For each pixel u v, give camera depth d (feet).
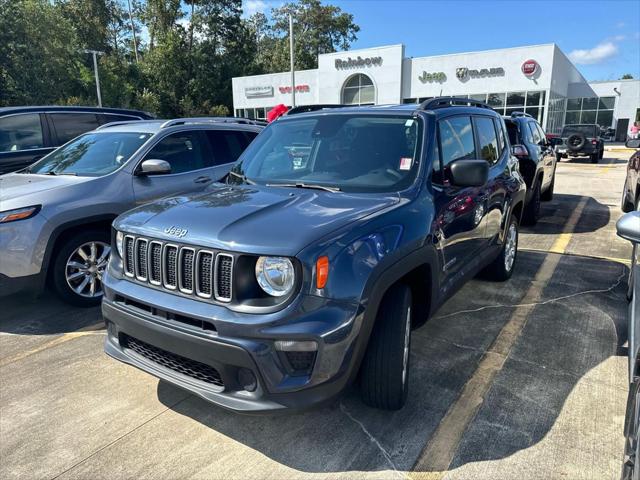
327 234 7.81
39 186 14.84
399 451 8.49
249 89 131.54
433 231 9.98
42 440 8.91
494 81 93.71
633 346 8.13
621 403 9.80
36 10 120.26
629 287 14.08
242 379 7.72
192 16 172.14
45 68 124.26
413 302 10.57
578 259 20.03
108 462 8.32
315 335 7.28
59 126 24.58
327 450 8.55
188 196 10.50
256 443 8.78
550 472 7.91
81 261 15.14
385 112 11.93
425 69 100.78
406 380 9.41
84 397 10.31
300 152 11.85
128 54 209.15
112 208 15.25
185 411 9.80
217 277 7.72
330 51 219.61
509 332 13.16
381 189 10.18
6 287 13.34
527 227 26.45
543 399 9.99
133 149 16.80
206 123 18.99
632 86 118.01
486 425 9.16
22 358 12.07
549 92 88.79
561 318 14.05
